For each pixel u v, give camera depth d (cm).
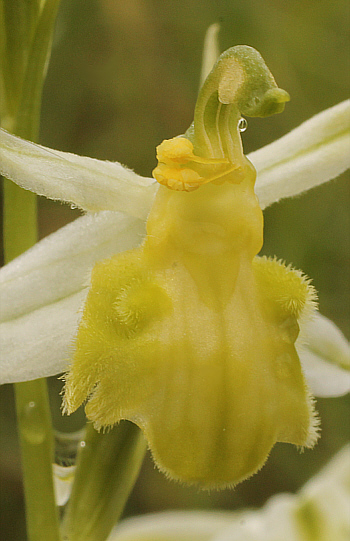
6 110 8
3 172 7
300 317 7
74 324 8
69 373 7
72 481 8
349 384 9
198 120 8
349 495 9
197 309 7
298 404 7
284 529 9
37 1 8
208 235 7
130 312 7
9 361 8
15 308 8
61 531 8
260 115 7
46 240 8
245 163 8
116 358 7
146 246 7
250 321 7
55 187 8
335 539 9
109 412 7
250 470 7
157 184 8
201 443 7
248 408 7
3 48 8
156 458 7
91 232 8
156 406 7
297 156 8
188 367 7
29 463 8
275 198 8
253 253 7
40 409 8
